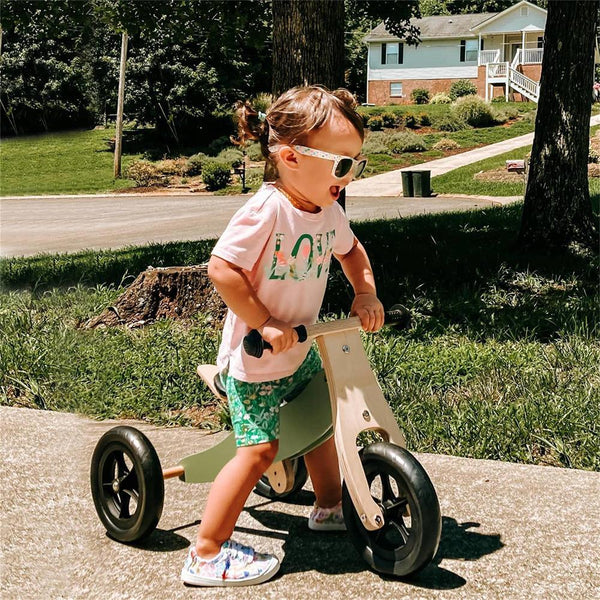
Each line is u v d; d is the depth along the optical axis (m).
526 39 51.25
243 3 11.73
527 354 5.20
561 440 3.86
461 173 28.97
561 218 8.95
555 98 8.81
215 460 2.96
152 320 6.46
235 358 2.68
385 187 27.61
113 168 36.56
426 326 6.03
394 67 53.28
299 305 2.74
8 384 4.96
